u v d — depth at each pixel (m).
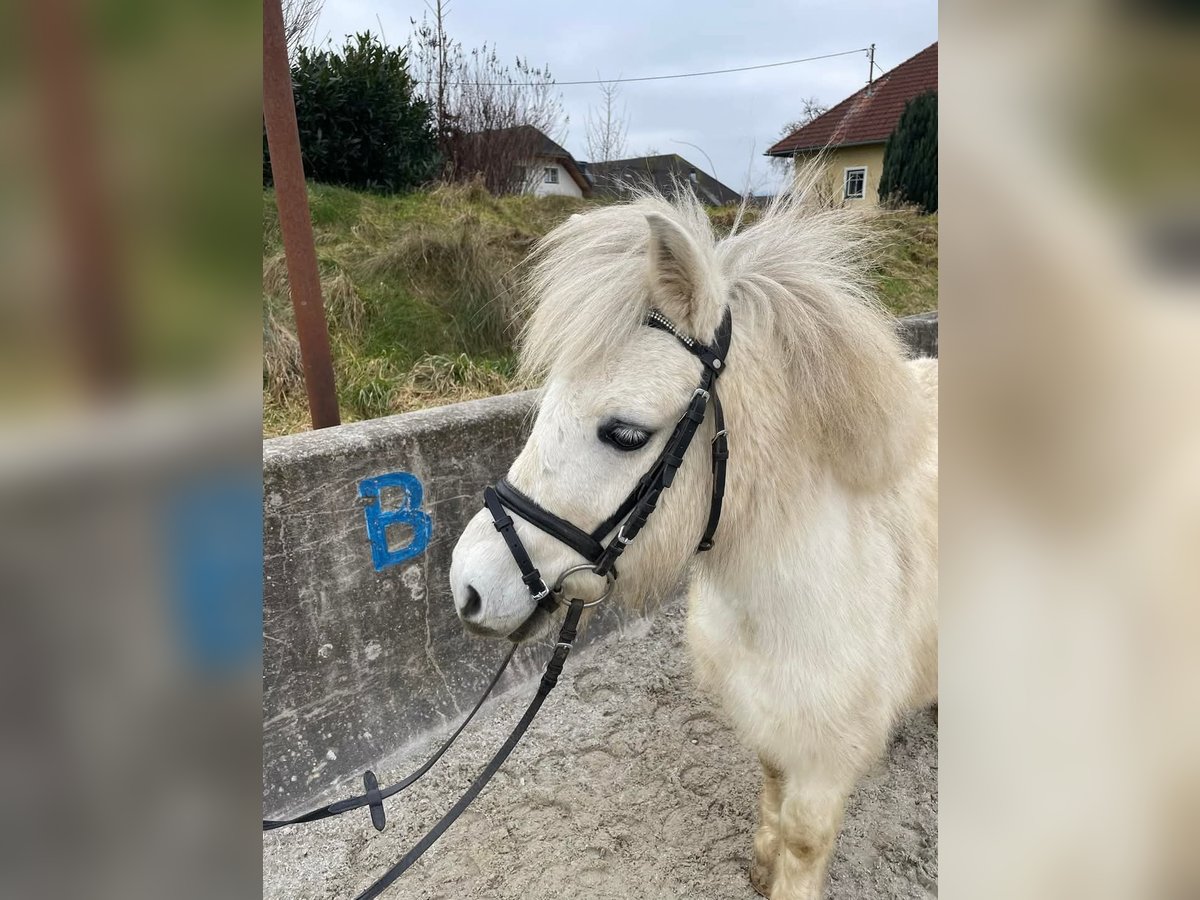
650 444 1.40
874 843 2.43
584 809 2.55
